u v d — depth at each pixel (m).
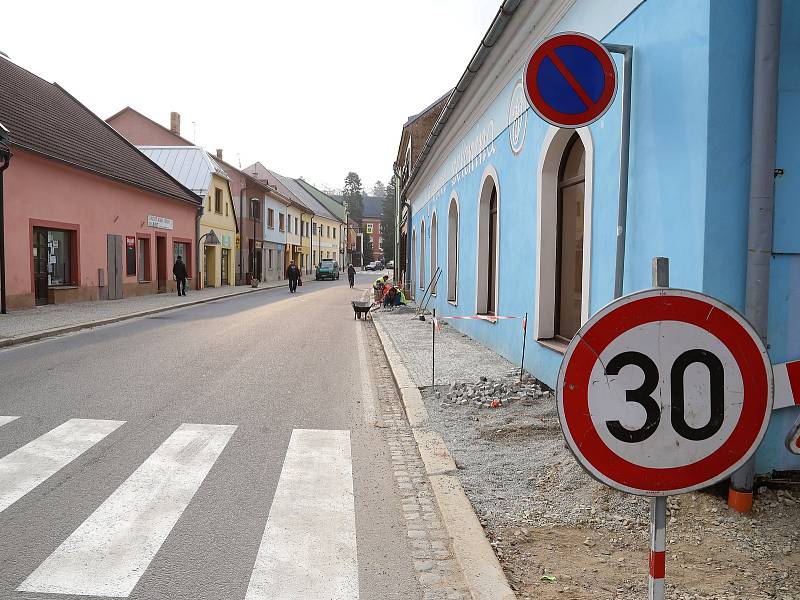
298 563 3.55
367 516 4.20
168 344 12.49
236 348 12.07
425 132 29.59
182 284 26.86
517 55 9.02
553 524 3.98
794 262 4.14
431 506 4.38
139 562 3.53
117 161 24.03
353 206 123.00
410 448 5.75
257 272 46.44
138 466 5.14
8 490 4.58
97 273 21.48
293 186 74.00
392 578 3.39
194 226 31.72
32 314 16.38
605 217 5.89
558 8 7.25
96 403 7.29
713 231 4.14
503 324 10.22
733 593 3.14
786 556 3.50
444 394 7.54
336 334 14.90
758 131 4.03
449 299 16.44
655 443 2.10
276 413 6.99
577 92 4.88
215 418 6.71
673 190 4.56
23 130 17.73
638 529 3.87
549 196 7.99
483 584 3.22
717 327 2.10
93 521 4.06
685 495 4.20
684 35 4.42
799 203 4.11
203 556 3.62
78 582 3.30
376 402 7.65
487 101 11.30
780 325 4.16
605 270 5.88
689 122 4.35
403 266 40.62
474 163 12.78
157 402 7.40
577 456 2.06
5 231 16.36
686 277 4.36
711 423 2.12
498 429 6.03
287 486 4.74
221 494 4.56
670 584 3.22
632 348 2.08
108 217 22.20
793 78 4.07
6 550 3.65
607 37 5.85
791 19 4.05
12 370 9.35
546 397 7.30
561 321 8.04
